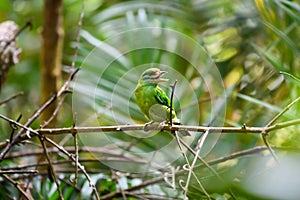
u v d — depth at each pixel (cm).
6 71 666
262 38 745
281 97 644
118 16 810
